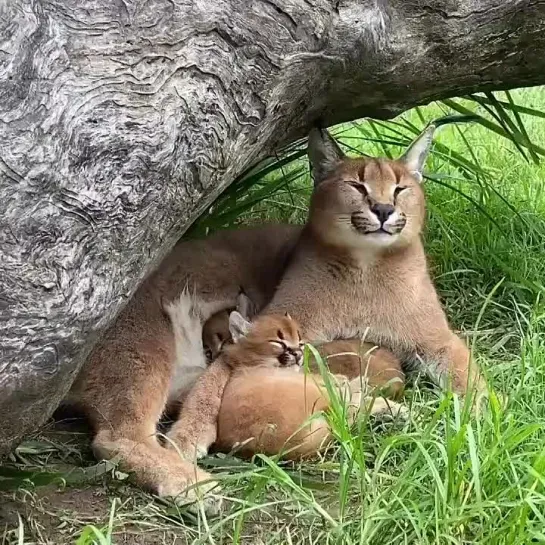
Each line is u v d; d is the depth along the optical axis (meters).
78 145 1.52
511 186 2.54
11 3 1.50
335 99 1.89
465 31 1.85
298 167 2.41
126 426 1.76
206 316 1.97
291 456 1.75
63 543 1.60
